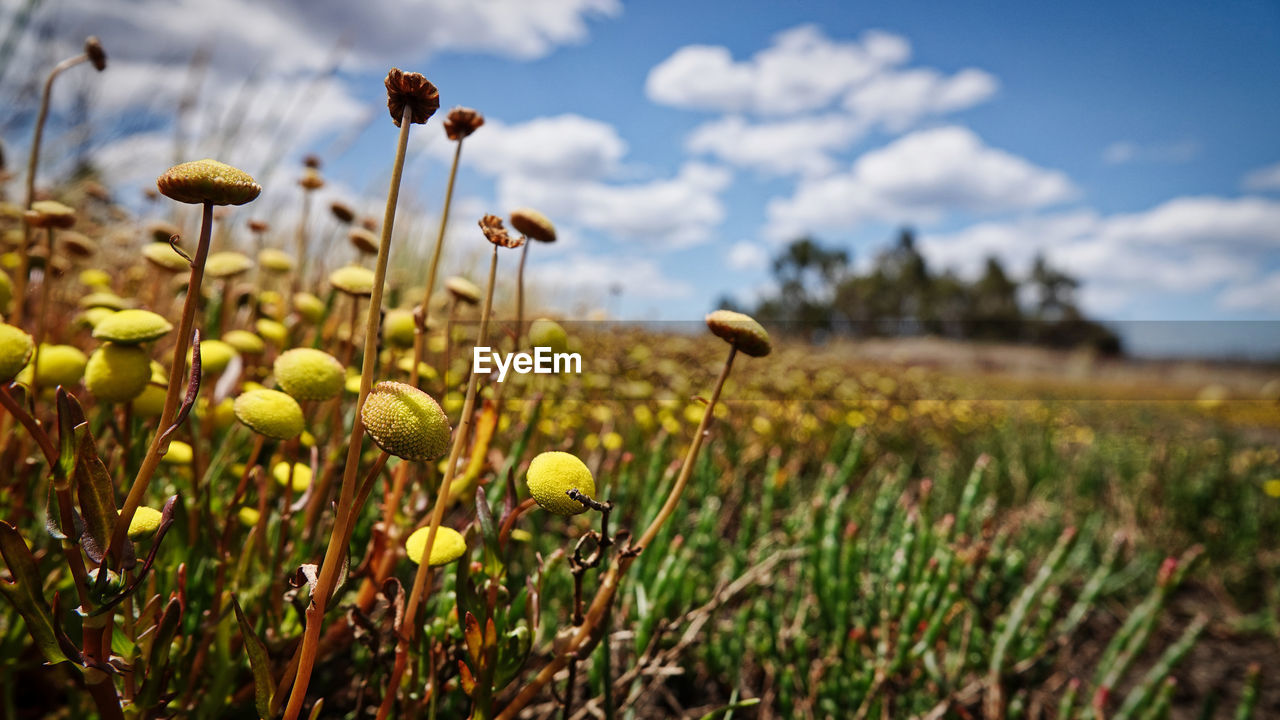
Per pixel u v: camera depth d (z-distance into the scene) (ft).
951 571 0.69
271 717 0.32
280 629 0.48
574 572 0.38
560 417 1.07
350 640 0.52
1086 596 0.84
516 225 0.47
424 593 0.42
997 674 0.76
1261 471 2.16
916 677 0.73
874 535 0.99
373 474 0.30
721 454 1.29
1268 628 1.32
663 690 0.75
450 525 0.68
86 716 0.48
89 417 0.59
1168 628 1.28
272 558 0.51
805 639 0.76
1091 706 0.76
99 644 0.32
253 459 0.44
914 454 2.04
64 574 0.46
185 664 0.45
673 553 0.69
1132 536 1.62
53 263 0.68
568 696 0.43
